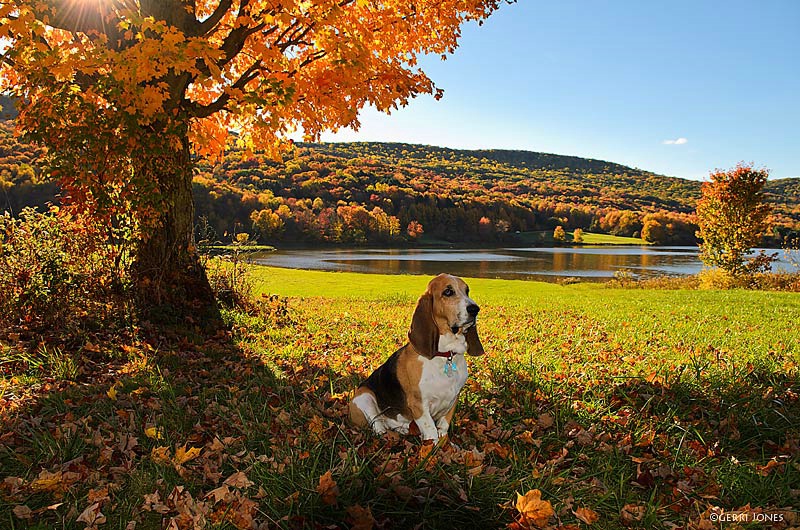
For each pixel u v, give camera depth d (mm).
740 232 25547
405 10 8859
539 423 4195
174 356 6141
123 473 3184
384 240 88438
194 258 8594
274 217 76438
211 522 2662
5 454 3322
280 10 7258
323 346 7590
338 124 9258
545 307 13094
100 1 7195
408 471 3076
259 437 3766
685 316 10953
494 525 2707
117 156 6559
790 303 13164
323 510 2723
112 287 7504
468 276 39812
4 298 6578
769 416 4137
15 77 7453
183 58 6020
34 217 7246
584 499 3035
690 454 3621
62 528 2615
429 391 3680
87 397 4520
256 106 6914
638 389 4953
